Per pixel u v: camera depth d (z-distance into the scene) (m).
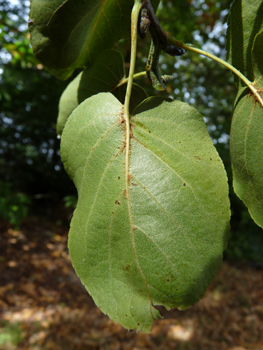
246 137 0.10
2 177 1.95
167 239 0.09
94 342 0.85
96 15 0.12
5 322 0.87
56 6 0.12
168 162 0.09
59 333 0.86
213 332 0.98
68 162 0.10
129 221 0.09
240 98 0.10
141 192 0.09
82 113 0.10
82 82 0.15
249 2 0.11
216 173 0.09
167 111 0.10
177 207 0.09
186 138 0.09
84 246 0.09
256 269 1.50
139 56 0.82
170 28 1.00
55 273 1.23
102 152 0.09
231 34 0.11
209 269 0.08
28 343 0.79
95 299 0.09
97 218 0.09
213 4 0.94
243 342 0.95
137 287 0.09
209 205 0.09
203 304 1.15
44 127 1.92
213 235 0.09
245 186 0.10
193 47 0.10
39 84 1.59
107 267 0.09
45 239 1.52
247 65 0.10
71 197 1.21
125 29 0.13
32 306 0.99
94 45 0.14
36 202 2.00
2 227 1.50
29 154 1.97
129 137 0.09
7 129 1.81
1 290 1.04
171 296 0.08
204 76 1.21
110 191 0.09
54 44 0.13
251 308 1.16
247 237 1.60
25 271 1.20
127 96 0.10
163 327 0.98
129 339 0.89
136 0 0.10
